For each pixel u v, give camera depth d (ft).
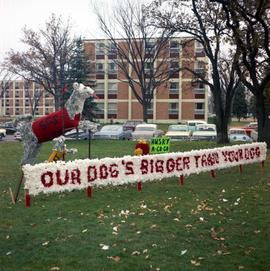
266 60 72.23
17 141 97.04
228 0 62.80
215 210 28.89
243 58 69.56
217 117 85.56
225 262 19.25
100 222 25.77
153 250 20.79
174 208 29.40
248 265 18.89
